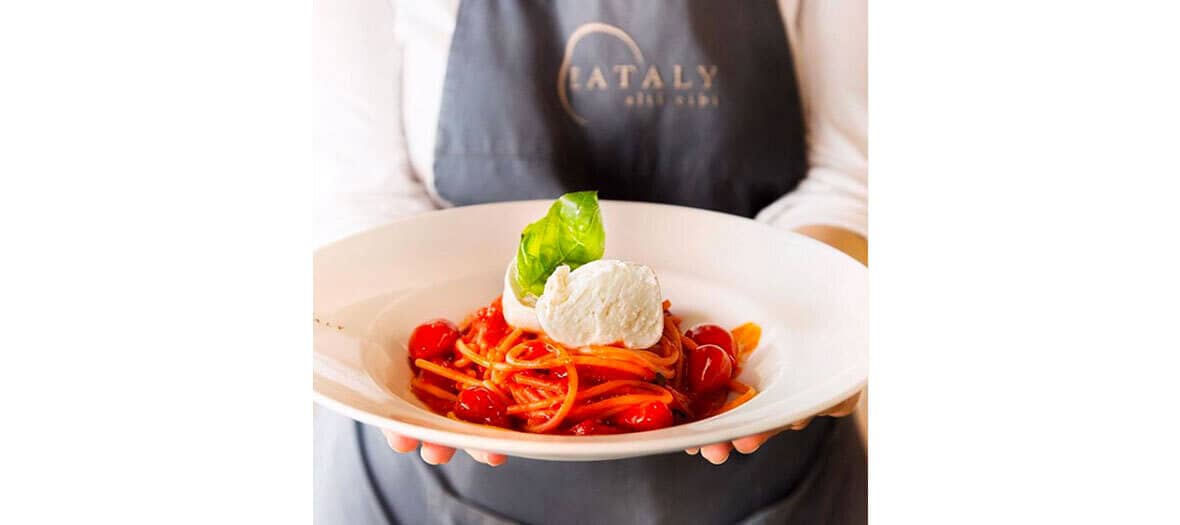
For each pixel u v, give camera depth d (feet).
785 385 2.13
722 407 2.19
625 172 2.38
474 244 2.37
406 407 2.09
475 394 2.17
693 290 2.32
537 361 2.18
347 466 2.33
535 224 2.20
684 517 2.24
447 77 2.39
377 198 2.40
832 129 2.39
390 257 2.36
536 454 1.99
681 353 2.24
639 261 2.34
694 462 2.23
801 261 2.32
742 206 2.38
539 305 2.18
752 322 2.27
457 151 2.40
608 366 2.17
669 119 2.36
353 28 2.39
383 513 2.31
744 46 2.35
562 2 2.36
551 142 2.38
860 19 2.38
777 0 2.35
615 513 2.25
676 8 2.33
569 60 2.37
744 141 2.36
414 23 2.39
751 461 2.24
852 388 2.10
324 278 2.35
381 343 2.26
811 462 2.27
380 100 2.40
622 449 1.95
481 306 2.35
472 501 2.27
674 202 2.38
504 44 2.37
